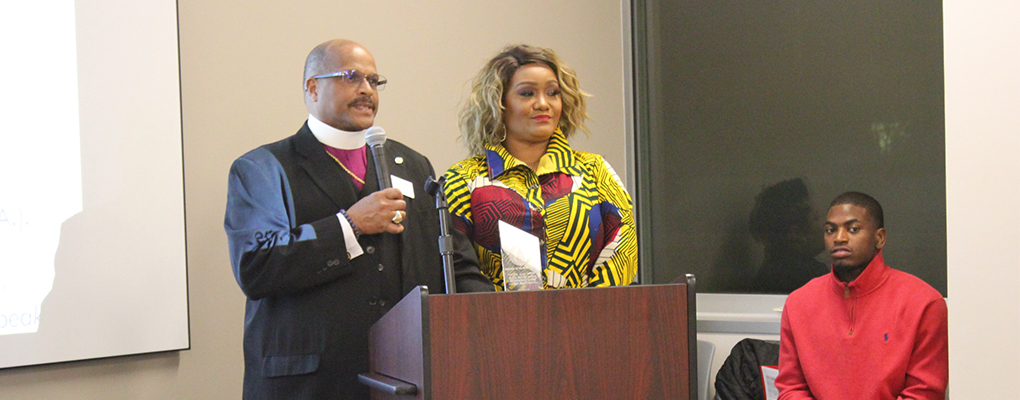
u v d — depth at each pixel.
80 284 2.44
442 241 1.41
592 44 4.27
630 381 1.22
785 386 2.06
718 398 2.54
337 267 1.80
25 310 2.32
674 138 3.74
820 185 3.23
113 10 2.57
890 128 3.02
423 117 3.48
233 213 1.88
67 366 2.42
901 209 2.98
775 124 3.38
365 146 2.06
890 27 3.02
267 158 1.94
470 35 3.70
